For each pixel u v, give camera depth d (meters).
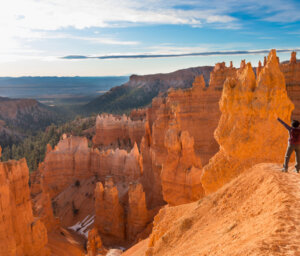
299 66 41.72
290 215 8.47
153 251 14.07
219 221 12.08
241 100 19.05
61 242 39.72
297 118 41.19
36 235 31.30
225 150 19.62
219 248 9.18
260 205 10.63
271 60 18.95
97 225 45.34
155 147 49.94
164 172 34.09
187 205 18.81
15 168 30.22
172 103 52.66
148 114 85.12
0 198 26.86
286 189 10.12
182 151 33.22
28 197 31.91
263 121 18.41
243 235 9.16
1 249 26.56
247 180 12.98
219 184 19.83
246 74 19.28
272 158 18.17
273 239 7.54
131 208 41.34
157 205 45.94
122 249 39.38
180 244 12.62
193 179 31.86
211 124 55.81
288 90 42.41
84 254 39.00
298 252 6.80
